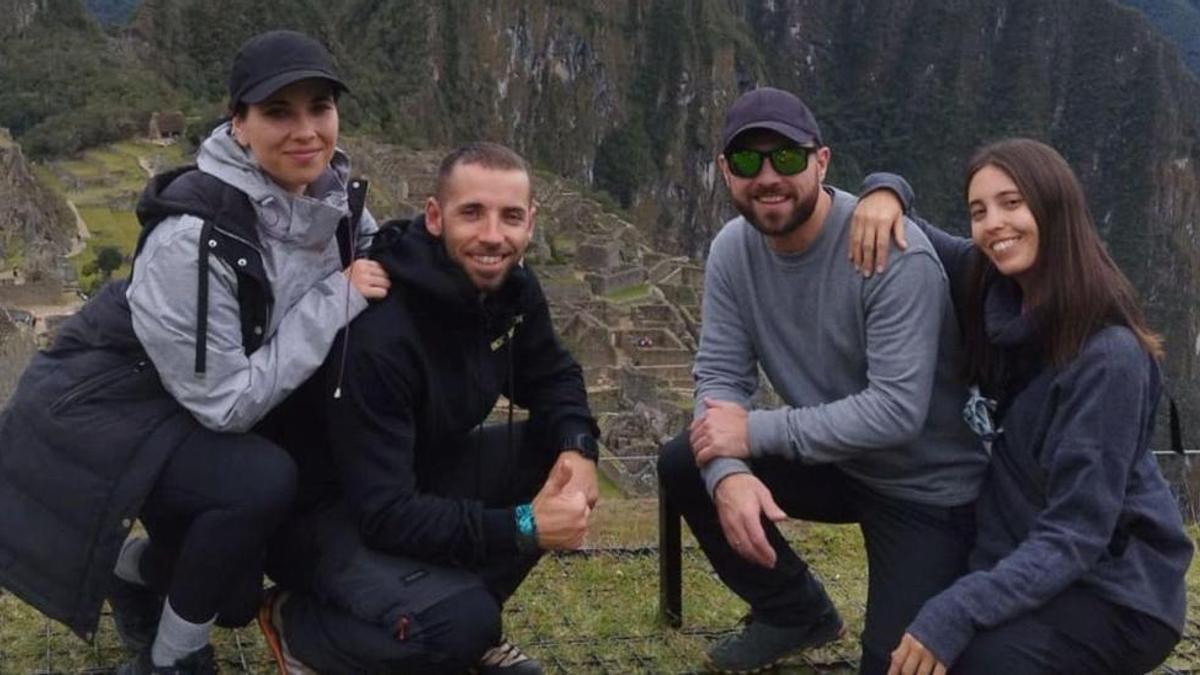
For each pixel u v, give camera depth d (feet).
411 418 13.16
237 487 12.58
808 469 15.28
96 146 196.85
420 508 12.95
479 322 13.44
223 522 12.59
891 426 13.46
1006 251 12.45
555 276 132.67
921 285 13.46
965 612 12.16
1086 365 12.13
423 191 176.24
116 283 13.17
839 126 583.99
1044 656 12.26
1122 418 12.02
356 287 12.80
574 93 443.32
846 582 19.93
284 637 13.71
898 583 14.20
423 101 375.45
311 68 12.43
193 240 12.14
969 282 13.52
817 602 15.75
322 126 12.75
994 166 12.53
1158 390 12.39
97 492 12.45
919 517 14.25
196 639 13.16
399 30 396.57
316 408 13.38
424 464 14.28
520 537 13.10
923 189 560.20
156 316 12.10
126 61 265.95
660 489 17.11
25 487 12.64
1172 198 503.61
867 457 14.26
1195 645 17.37
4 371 47.52
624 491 47.78
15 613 17.38
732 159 13.51
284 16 319.47
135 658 14.84
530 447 15.06
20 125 223.51
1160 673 16.43
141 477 12.46
